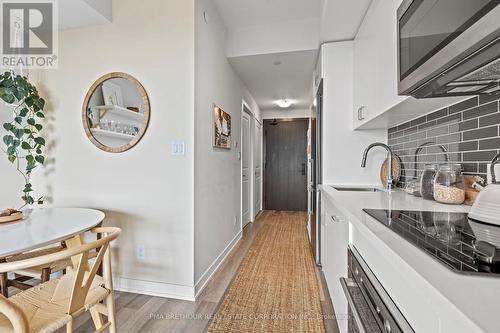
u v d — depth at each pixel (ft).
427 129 5.16
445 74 2.74
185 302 6.40
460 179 3.94
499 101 3.36
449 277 1.49
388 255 2.03
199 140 6.92
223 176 9.23
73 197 7.38
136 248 6.94
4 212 5.15
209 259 7.75
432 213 3.22
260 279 7.59
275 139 19.11
